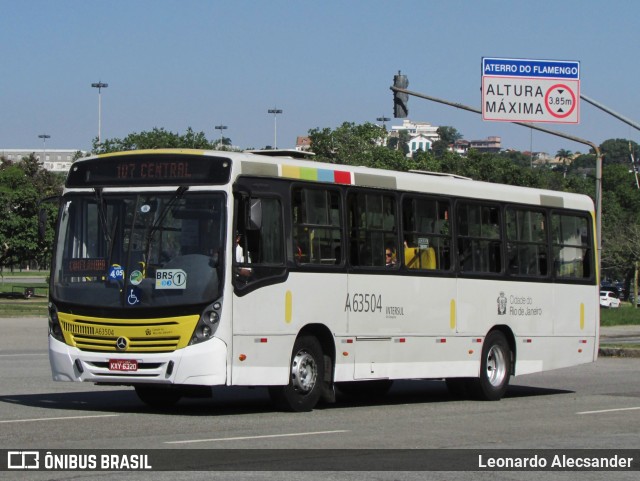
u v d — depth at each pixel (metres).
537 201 20.97
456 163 79.81
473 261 19.30
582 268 22.08
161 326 14.44
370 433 13.48
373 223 17.20
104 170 15.27
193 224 14.72
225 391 19.98
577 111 37.78
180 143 71.44
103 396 17.92
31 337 36.19
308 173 16.06
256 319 14.97
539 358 20.77
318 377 16.14
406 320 17.73
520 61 37.59
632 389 22.09
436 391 21.56
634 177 139.62
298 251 15.77
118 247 14.88
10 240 64.31
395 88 31.14
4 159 111.94
